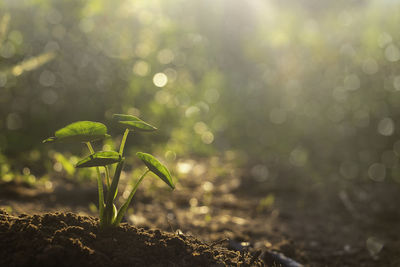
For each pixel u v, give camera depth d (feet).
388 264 4.65
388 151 8.98
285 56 10.16
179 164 7.78
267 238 4.89
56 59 7.60
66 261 3.32
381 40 8.54
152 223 4.99
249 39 10.88
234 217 5.59
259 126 10.51
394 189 7.56
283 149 9.64
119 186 6.07
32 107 7.98
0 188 5.13
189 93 9.86
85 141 3.40
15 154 6.91
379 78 8.73
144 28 9.10
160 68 9.27
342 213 6.24
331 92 9.46
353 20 9.33
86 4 7.88
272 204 6.41
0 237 3.43
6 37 6.64
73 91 8.26
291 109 10.15
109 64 8.44
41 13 7.91
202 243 3.85
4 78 6.38
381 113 8.81
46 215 3.64
